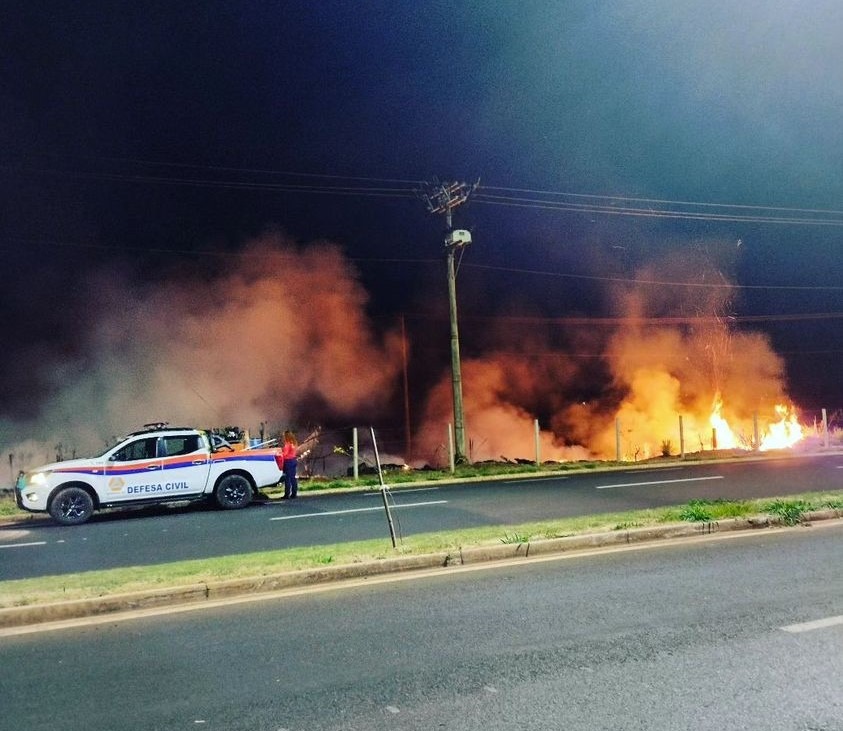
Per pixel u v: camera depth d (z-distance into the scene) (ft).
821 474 55.42
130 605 21.86
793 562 25.49
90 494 44.91
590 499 44.96
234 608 21.61
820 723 12.78
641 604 20.65
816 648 16.55
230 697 14.73
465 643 17.66
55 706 14.51
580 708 13.61
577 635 18.02
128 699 14.78
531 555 28.09
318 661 16.70
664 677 15.03
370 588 23.50
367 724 13.25
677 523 31.58
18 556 33.27
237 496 48.75
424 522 37.86
